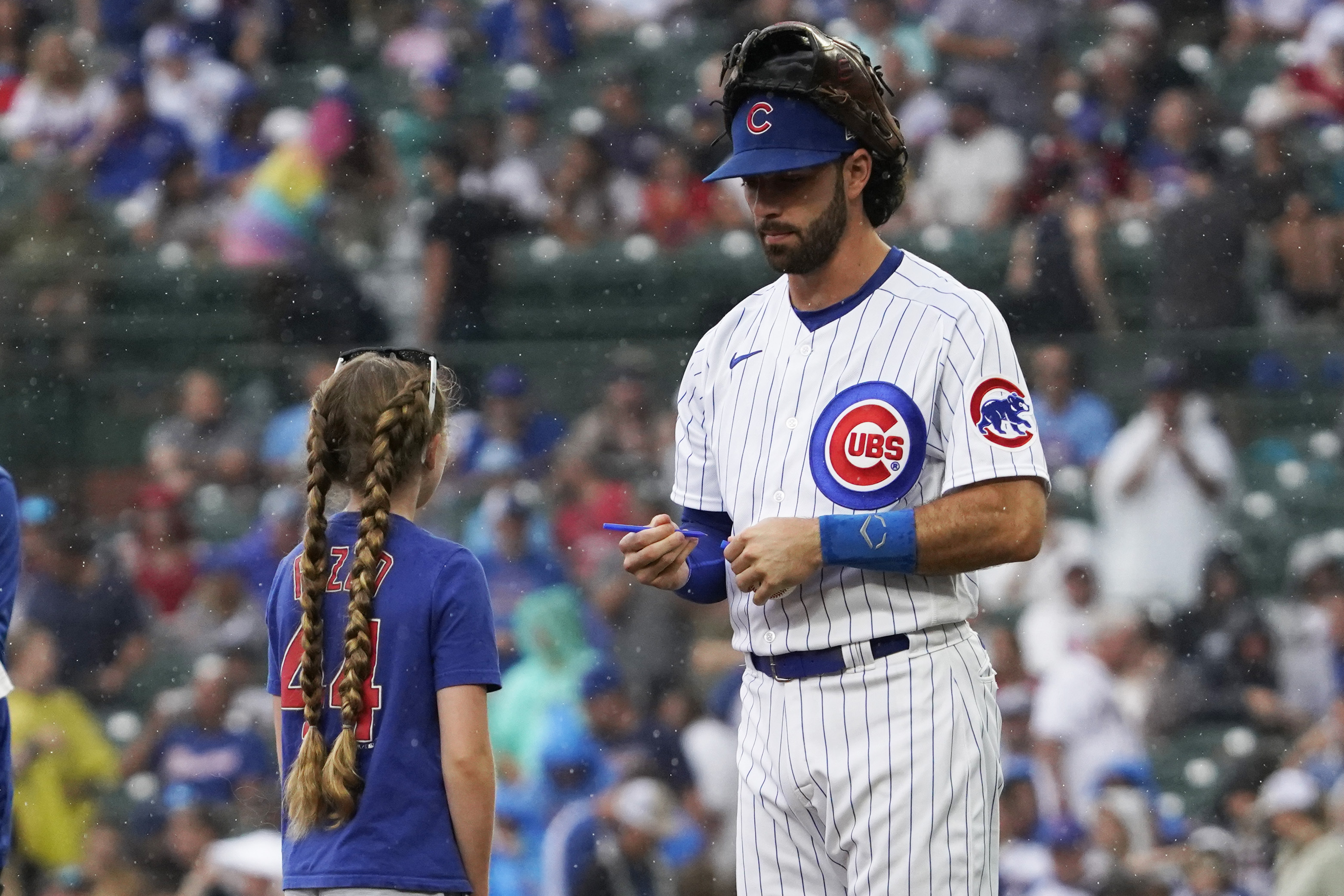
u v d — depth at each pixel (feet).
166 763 90.53
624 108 122.11
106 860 87.15
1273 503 95.86
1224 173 114.21
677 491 34.94
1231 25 123.95
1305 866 79.61
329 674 30.55
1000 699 86.53
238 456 105.29
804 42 30.76
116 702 95.76
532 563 94.17
